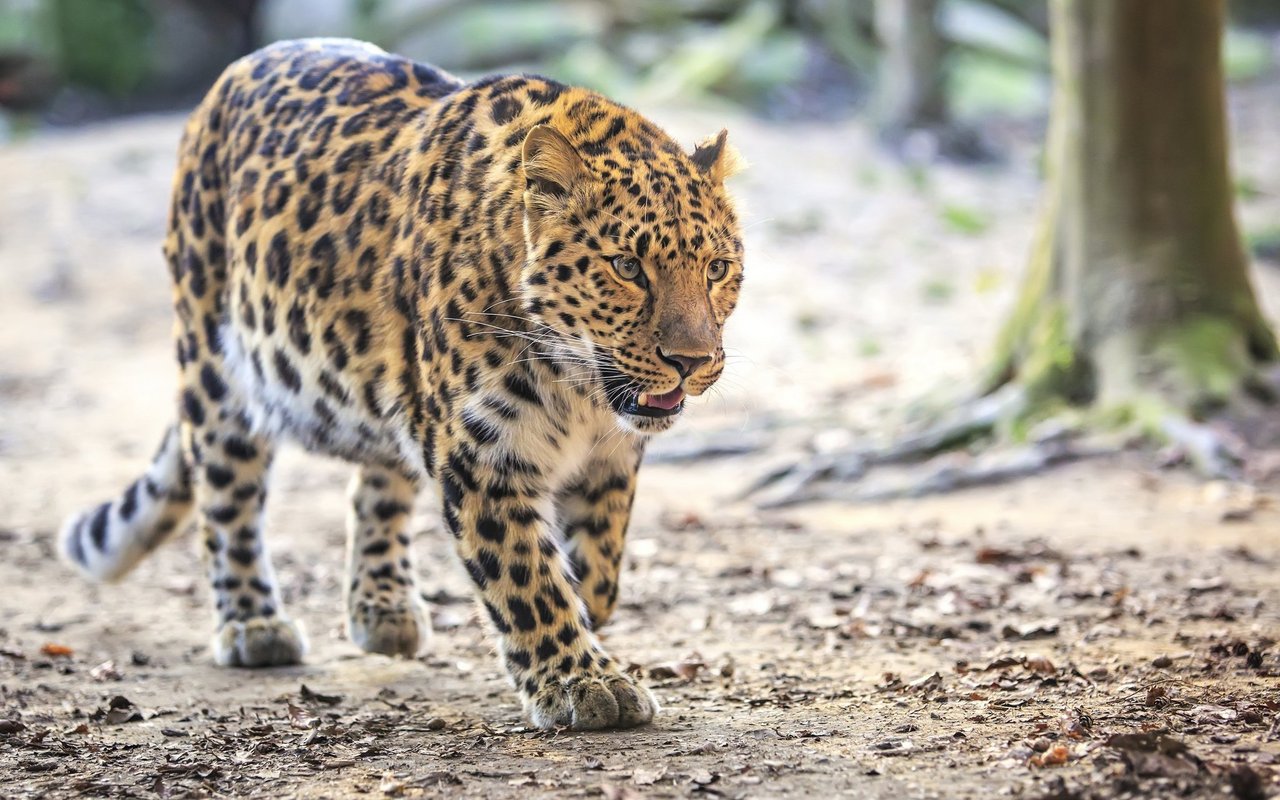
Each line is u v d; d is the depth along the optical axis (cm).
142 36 4606
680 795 681
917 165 3491
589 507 893
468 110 881
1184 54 1609
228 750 791
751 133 3606
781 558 1295
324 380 940
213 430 1031
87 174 3247
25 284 2653
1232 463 1473
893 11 3675
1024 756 716
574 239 788
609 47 4341
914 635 1022
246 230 986
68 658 1032
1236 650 905
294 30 4628
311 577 1288
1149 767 668
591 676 817
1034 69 4519
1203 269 1628
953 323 2383
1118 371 1616
